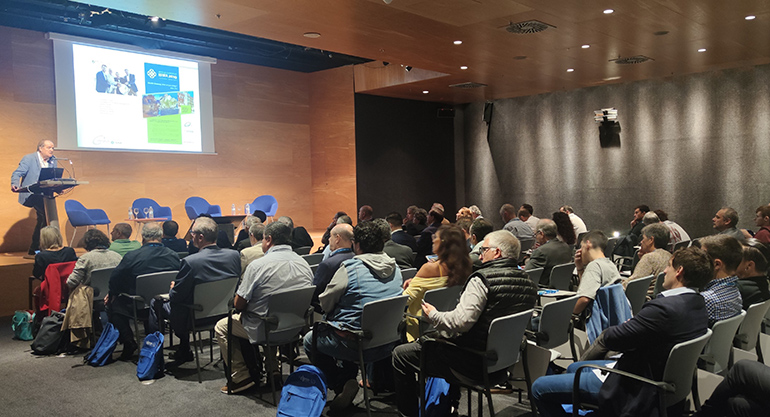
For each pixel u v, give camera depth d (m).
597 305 3.28
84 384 3.96
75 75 8.86
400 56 8.12
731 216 5.64
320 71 11.58
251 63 11.09
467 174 13.04
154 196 9.76
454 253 3.49
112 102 9.24
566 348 3.66
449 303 3.46
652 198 10.52
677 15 6.18
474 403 3.52
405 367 3.07
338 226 3.90
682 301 2.33
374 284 3.34
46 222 7.24
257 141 11.10
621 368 2.39
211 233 4.07
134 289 4.43
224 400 3.63
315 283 3.77
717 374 2.87
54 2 7.75
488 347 2.69
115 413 3.44
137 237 9.02
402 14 6.07
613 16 6.21
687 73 9.89
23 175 7.63
